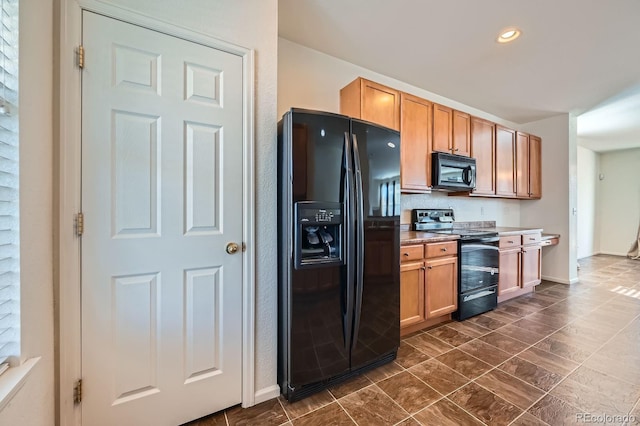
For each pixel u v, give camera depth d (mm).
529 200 4297
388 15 1960
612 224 6383
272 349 1597
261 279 1562
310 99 2420
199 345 1389
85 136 1137
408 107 2652
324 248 1637
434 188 2973
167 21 1285
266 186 1576
